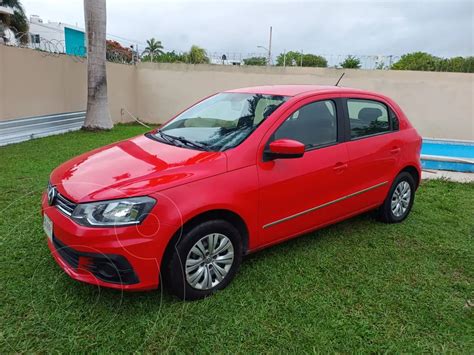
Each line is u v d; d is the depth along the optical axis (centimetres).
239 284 326
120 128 1182
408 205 491
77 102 1121
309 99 376
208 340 262
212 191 291
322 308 301
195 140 353
